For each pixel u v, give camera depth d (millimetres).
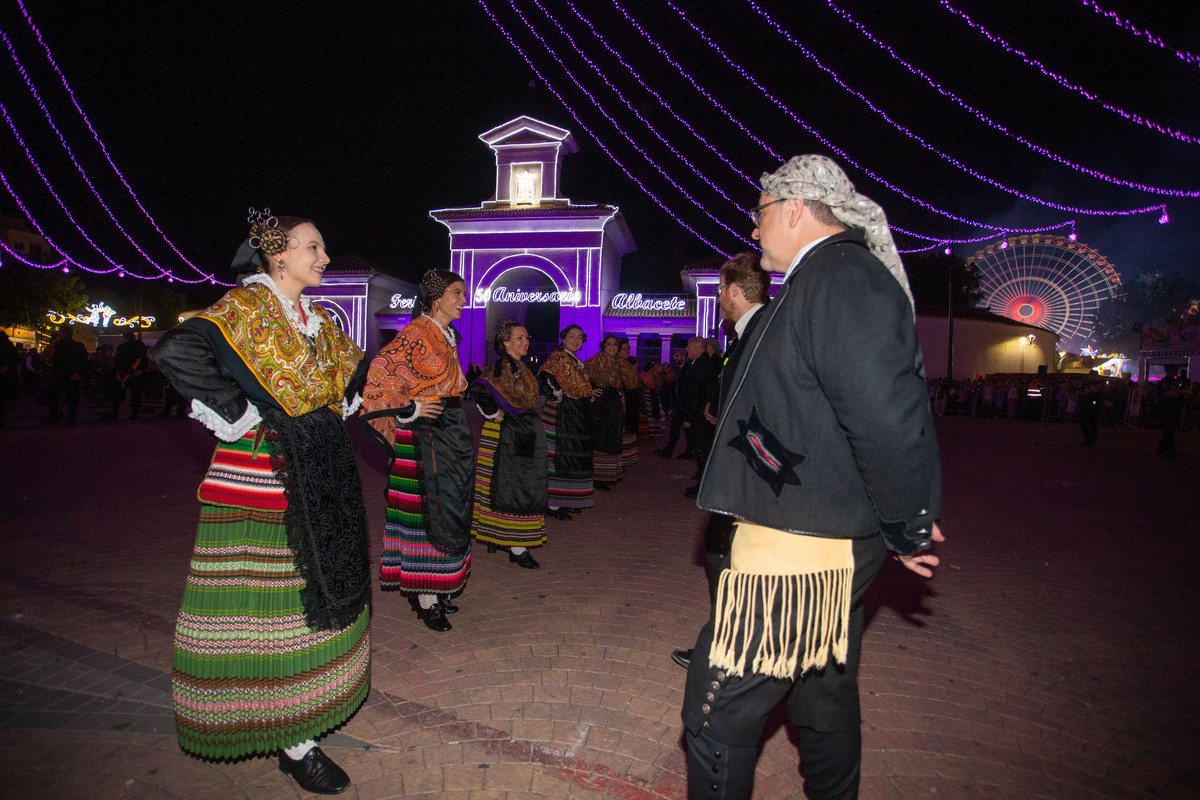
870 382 1356
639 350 28938
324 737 2574
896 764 2506
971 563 5180
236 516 2125
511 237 28609
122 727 2600
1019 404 25672
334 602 2195
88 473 7609
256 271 2297
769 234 1761
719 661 1592
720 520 2471
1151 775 2492
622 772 2395
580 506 6355
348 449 2342
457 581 3576
